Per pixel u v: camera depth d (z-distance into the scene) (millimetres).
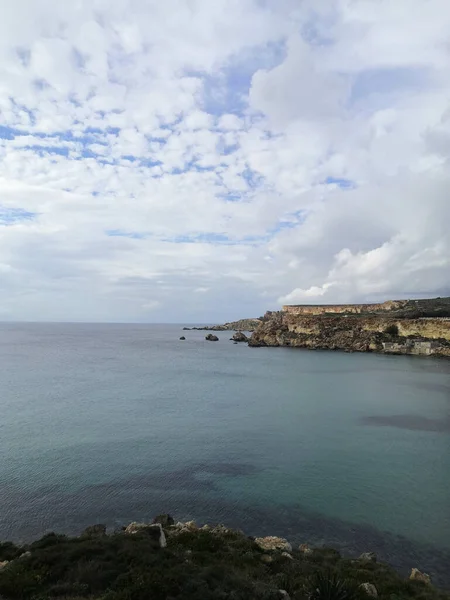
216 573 15406
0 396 66375
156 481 33156
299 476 34312
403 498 30188
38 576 14180
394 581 17734
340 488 31875
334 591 14398
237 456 39000
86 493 30844
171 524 24703
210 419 52594
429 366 105438
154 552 16797
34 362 115688
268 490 31578
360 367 104562
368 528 26047
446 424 50188
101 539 17859
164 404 61312
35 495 30391
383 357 127250
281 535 25250
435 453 39875
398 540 24625
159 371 98125
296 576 16984
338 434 46156
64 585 13430
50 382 80562
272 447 41656
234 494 30859
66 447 41062
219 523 26641
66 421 50781
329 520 27062
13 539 24469
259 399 65500
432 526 26266
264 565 18047
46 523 26469
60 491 31109
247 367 106375
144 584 13203
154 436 45094
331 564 19844
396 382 81188
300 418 53250
